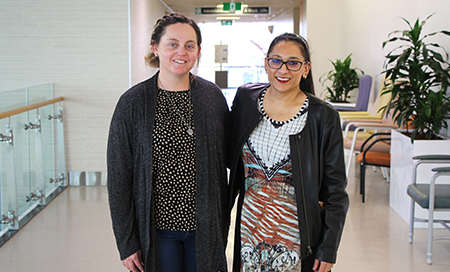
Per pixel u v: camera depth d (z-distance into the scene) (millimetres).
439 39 4293
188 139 1700
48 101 4645
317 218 1660
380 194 4785
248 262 1694
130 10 5652
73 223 3977
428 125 3854
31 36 5133
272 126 1656
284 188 1646
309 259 1692
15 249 3389
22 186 4082
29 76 5191
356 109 6293
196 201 1691
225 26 11320
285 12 11023
